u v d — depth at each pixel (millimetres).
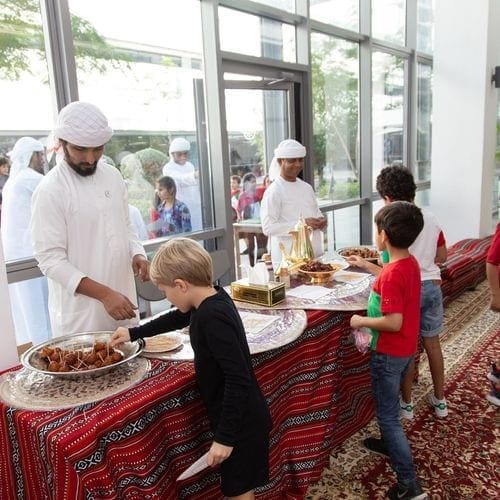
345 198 5285
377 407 1827
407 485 1766
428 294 2250
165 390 1267
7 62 2422
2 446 1242
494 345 3270
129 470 1171
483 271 4730
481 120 5211
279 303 2004
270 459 1646
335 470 2031
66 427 1105
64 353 1413
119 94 3016
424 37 6305
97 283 1613
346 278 2385
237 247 3982
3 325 1543
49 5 2531
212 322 1228
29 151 2545
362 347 1807
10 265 2443
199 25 3480
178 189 3508
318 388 1882
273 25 4094
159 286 1334
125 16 2990
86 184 1745
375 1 5297
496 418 2373
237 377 1207
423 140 6676
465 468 1998
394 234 1677
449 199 5562
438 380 2357
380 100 5652
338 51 4875
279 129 4242
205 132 3664
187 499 1391
